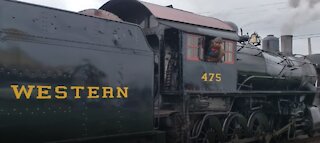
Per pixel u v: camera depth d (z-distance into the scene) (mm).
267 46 12344
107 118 5641
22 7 4789
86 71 5371
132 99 6051
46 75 4891
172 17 7473
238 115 8836
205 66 7766
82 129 5309
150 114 6383
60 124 5031
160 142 6805
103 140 5691
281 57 11719
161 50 7430
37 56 4816
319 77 13922
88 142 5508
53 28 5066
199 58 7664
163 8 7715
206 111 7949
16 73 4590
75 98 5211
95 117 5469
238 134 8812
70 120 5148
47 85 4895
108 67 5699
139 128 6176
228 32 8531
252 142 9883
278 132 10633
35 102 4762
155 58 7215
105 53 5680
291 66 11586
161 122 7336
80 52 5324
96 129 5492
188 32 7438
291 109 11258
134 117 6078
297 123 11727
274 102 10672
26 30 4766
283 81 11039
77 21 5383
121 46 5961
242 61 9570
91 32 5543
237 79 9227
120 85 5859
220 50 7875
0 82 4438
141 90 6223
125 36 6062
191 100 7500
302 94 11703
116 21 5961
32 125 4730
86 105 5352
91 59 5461
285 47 14086
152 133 6484
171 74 7449
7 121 4488
